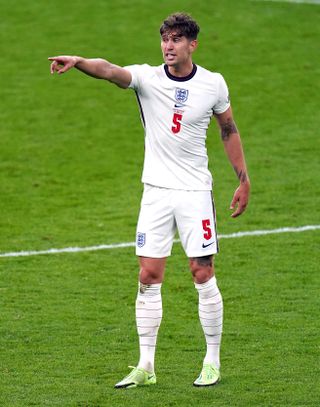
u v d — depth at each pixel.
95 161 56.34
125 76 25.64
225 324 32.50
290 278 37.66
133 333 31.64
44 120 62.50
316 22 78.56
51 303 34.94
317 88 67.12
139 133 60.78
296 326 32.19
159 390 26.17
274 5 82.31
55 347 30.22
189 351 29.84
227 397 25.55
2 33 76.31
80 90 67.38
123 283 37.41
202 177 26.28
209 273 26.34
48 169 55.00
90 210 48.28
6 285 37.09
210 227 26.28
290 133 60.03
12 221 46.50
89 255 41.19
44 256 41.06
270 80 68.38
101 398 25.53
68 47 73.44
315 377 27.20
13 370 28.08
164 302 35.00
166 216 26.12
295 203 48.38
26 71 70.19
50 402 25.28
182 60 25.55
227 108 26.62
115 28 77.00
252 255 40.72
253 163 55.12
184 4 82.25
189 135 25.92
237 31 76.56
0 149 57.94
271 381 26.86
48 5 82.12
